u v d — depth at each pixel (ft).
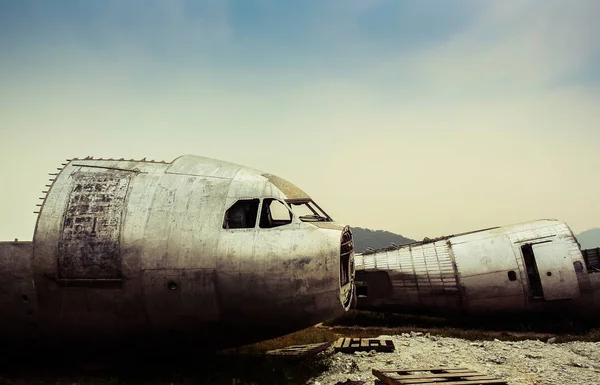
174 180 34.86
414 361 37.99
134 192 34.06
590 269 55.77
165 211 33.04
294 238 32.07
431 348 43.65
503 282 54.03
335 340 47.70
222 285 31.35
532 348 43.45
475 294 54.80
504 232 57.47
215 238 32.04
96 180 34.86
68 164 36.52
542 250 53.98
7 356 35.81
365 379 32.50
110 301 32.01
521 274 53.83
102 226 32.58
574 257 53.31
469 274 55.26
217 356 38.81
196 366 35.91
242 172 35.70
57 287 32.27
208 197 33.71
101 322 32.50
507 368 35.88
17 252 32.78
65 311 32.50
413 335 51.52
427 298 57.26
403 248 61.52
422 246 60.54
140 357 35.55
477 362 37.91
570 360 38.52
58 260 32.19
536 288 55.98
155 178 35.06
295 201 34.55
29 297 32.55
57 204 33.71
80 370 35.73
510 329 55.21
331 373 35.09
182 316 31.91
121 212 33.06
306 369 35.58
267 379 32.68
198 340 33.53
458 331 53.01
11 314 32.96
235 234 32.22
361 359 38.86
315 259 31.50
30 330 33.37
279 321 31.94
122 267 31.78
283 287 31.12
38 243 32.58
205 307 31.60
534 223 58.03
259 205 33.42
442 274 56.54
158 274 31.58
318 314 31.58
